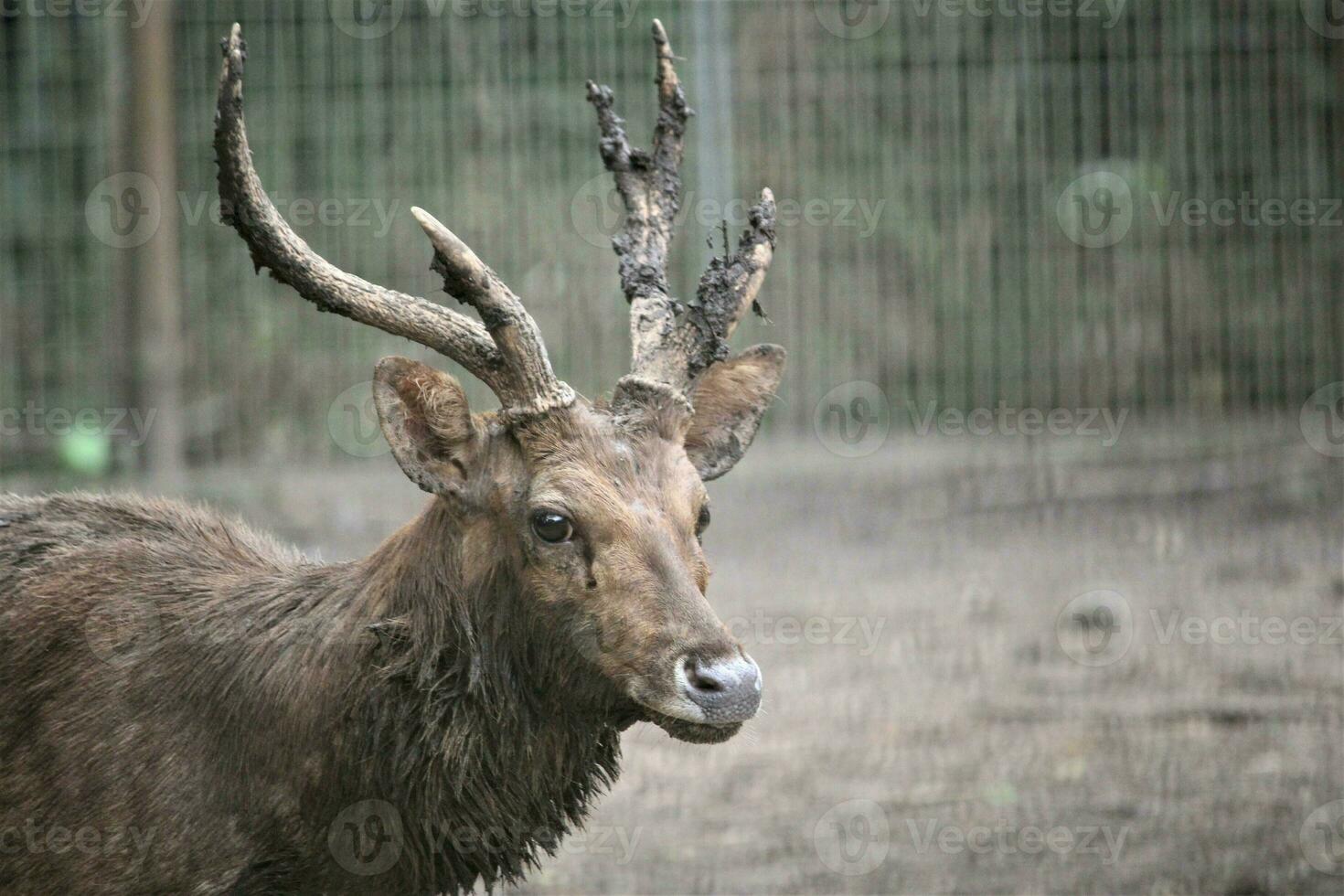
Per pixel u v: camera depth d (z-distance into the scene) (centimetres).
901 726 1309
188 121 2198
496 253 2216
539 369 690
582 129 2214
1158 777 1177
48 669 737
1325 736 1251
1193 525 1891
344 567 749
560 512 670
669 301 735
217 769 710
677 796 1180
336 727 698
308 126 2206
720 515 2006
